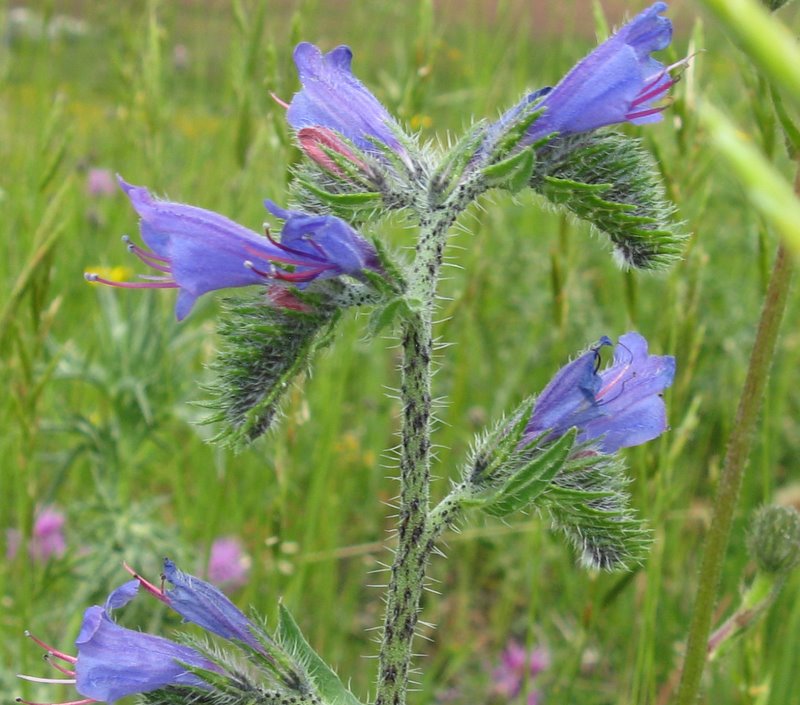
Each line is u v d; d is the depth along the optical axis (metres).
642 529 0.09
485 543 0.21
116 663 0.09
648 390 0.10
